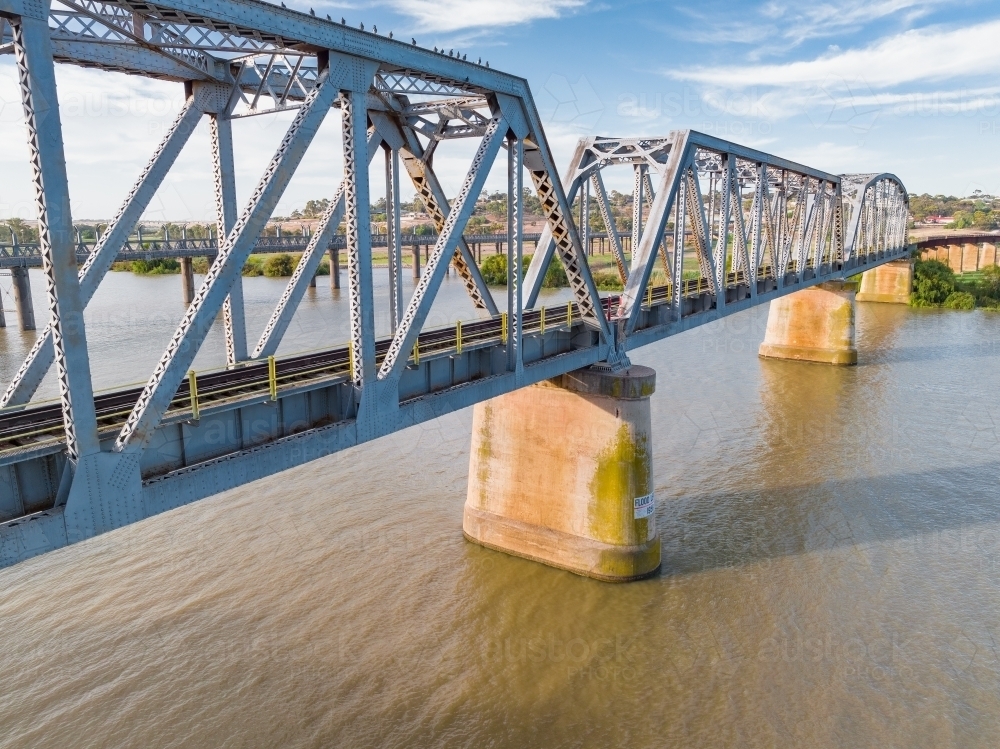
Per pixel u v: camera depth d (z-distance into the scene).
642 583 18.17
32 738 12.60
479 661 15.12
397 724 13.32
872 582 17.94
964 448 27.27
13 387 10.14
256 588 17.41
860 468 25.22
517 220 14.38
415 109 14.38
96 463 7.82
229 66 12.09
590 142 23.58
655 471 24.72
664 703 13.99
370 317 11.17
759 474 24.64
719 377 39.16
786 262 35.59
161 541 19.59
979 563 18.72
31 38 6.65
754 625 16.36
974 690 14.18
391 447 26.89
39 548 7.41
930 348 47.84
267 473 9.95
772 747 12.88
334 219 14.06
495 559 19.45
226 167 12.41
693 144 22.30
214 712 13.40
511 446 19.62
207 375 11.34
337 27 9.81
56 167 7.01
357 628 16.09
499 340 14.99
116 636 15.43
